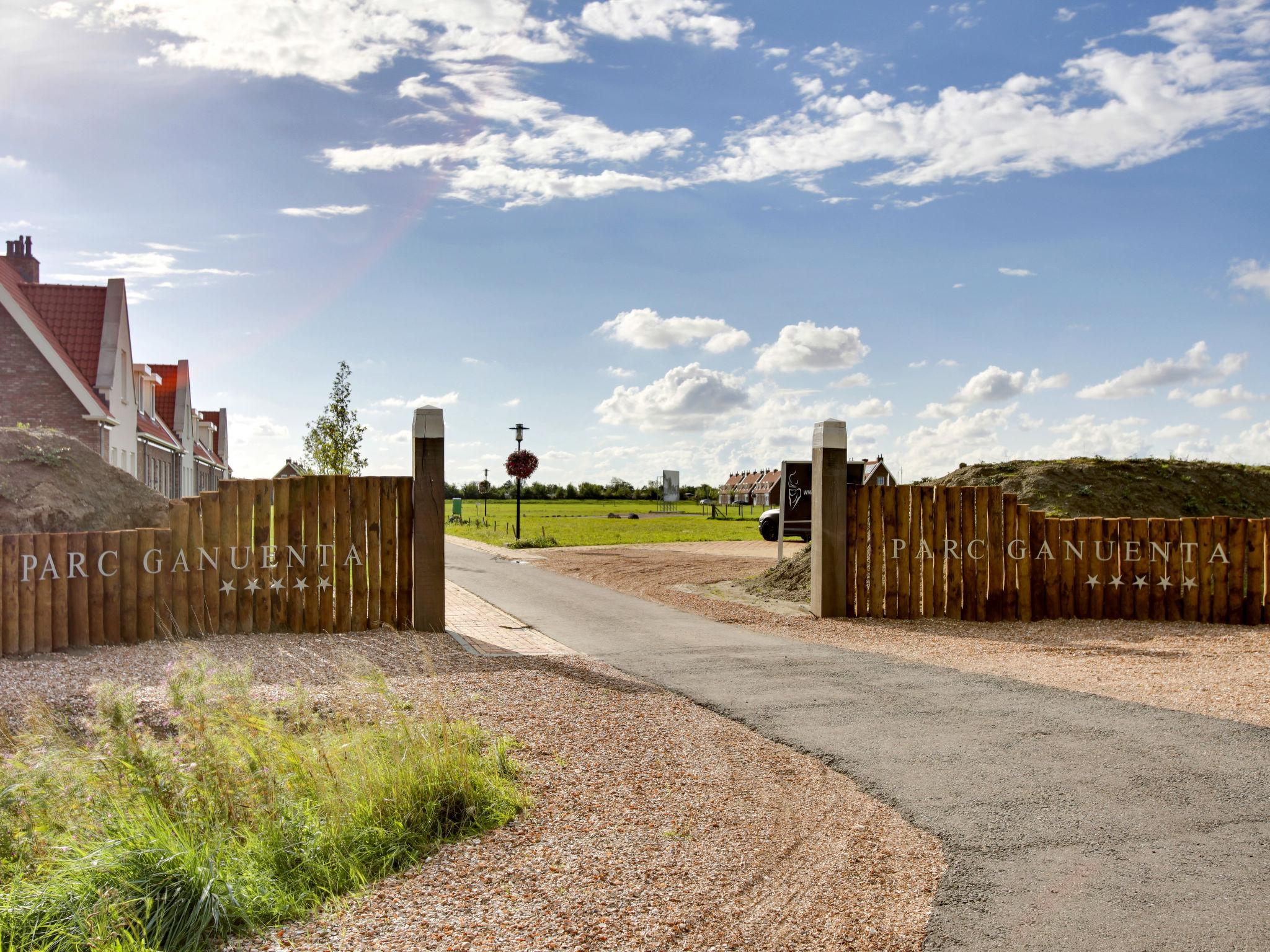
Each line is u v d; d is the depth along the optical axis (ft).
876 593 44.73
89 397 83.97
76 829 15.56
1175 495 70.79
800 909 12.85
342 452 104.42
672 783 18.43
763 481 328.70
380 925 12.51
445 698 25.22
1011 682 28.40
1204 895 13.38
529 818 16.40
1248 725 22.63
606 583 60.49
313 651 33.53
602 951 11.56
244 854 14.62
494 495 348.59
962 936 12.12
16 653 32.83
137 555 35.37
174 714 20.80
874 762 19.86
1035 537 44.37
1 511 37.27
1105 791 17.87
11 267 103.71
